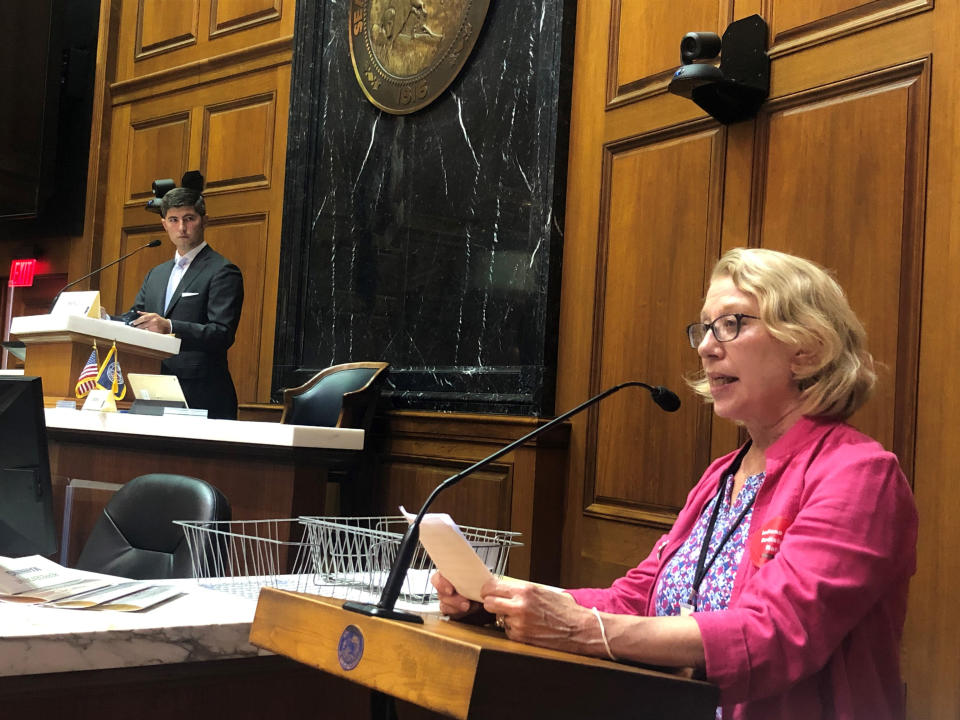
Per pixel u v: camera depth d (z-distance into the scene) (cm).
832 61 310
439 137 477
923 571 267
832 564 126
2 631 129
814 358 145
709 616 125
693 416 345
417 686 108
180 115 650
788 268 148
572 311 401
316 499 337
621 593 166
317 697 163
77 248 709
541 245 411
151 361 421
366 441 469
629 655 121
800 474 139
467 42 462
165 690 146
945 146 276
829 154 308
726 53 333
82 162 707
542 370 402
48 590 161
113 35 702
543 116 418
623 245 380
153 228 663
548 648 123
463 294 454
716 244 343
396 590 123
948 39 279
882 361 284
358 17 528
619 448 373
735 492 155
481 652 103
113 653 136
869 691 130
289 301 546
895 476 134
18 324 406
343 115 535
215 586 177
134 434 363
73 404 388
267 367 573
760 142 330
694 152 355
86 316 391
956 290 268
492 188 445
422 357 471
